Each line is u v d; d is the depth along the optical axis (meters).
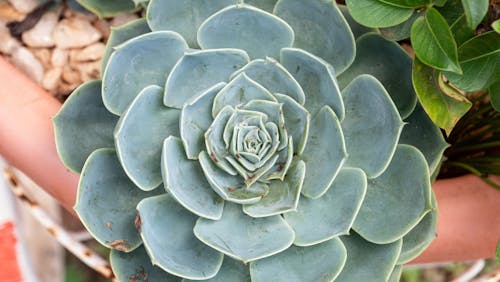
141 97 0.45
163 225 0.46
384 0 0.45
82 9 0.61
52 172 0.51
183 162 0.47
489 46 0.45
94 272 0.85
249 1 0.49
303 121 0.46
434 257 0.52
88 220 0.45
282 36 0.46
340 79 0.48
